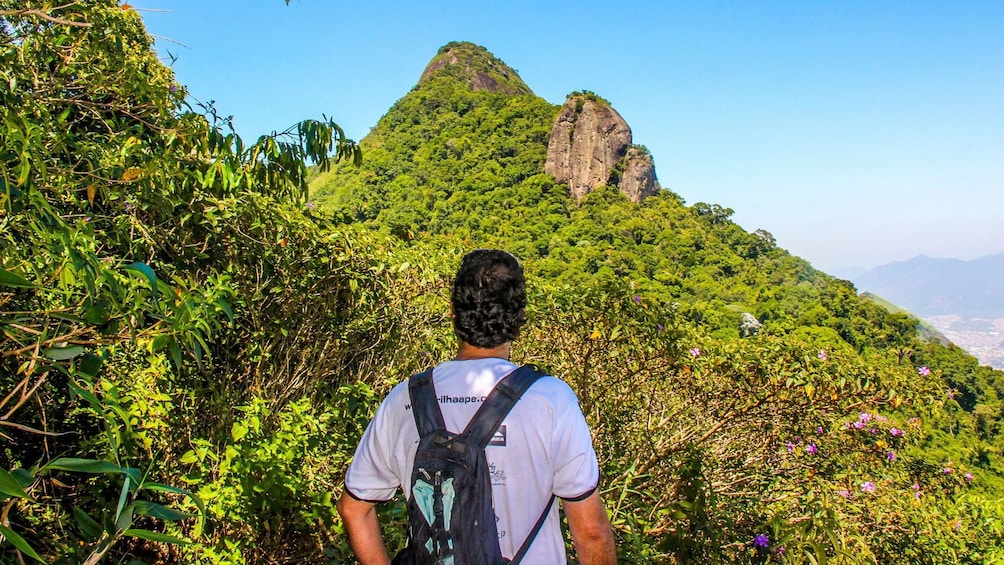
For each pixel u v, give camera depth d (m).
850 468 4.99
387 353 4.46
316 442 2.73
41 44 3.28
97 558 1.17
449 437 1.26
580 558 1.30
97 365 1.55
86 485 2.67
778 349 4.55
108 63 3.56
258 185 3.98
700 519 2.61
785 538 2.46
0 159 1.68
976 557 4.40
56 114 3.41
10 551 1.40
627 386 4.38
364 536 1.39
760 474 4.57
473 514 1.22
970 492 5.16
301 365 4.29
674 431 4.49
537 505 1.26
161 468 2.71
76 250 1.57
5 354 1.50
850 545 3.13
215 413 3.38
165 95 3.53
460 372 1.33
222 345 3.97
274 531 2.59
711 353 4.46
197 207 3.76
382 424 1.37
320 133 3.11
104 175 2.97
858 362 4.57
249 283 4.08
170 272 3.68
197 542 2.36
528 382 1.30
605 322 4.15
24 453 2.73
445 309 4.58
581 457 1.27
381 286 4.47
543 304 4.15
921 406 4.53
